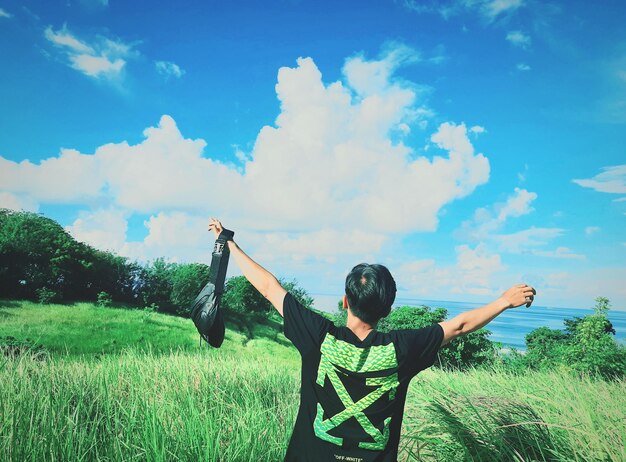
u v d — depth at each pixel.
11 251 39.50
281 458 4.02
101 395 5.11
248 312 49.00
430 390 5.39
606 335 15.02
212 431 3.95
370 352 2.02
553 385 6.01
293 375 9.22
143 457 3.76
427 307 31.31
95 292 44.56
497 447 3.81
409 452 3.86
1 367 5.40
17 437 3.63
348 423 1.97
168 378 6.77
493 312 2.10
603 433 3.68
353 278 2.16
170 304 46.38
